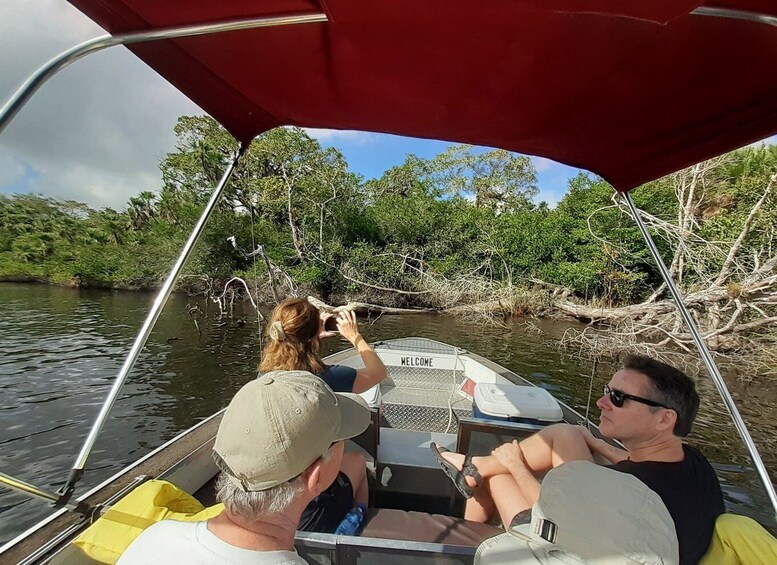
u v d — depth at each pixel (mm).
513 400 2025
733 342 10367
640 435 1210
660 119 1464
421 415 3039
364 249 19859
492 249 18312
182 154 24266
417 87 1393
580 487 1040
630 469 1173
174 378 9508
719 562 1046
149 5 966
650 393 1192
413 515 1379
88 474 5750
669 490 1084
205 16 1012
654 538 966
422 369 3869
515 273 18234
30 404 7898
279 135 21297
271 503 692
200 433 2033
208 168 22875
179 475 1689
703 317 11750
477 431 1836
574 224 18109
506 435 1817
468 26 1022
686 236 12539
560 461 1553
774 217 10539
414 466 2031
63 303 20094
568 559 1020
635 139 1653
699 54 1089
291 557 707
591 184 18969
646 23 971
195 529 729
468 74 1279
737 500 4949
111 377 9492
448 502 2002
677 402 1177
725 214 12359
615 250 15297
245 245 20281
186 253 1795
